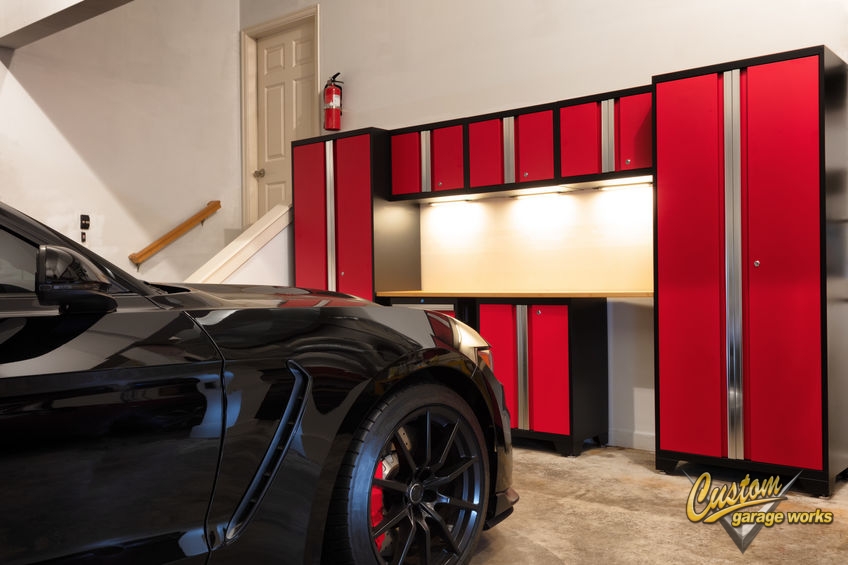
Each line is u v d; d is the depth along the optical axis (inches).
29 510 41.4
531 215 161.0
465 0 173.6
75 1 149.3
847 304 117.3
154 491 46.8
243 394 51.7
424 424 67.7
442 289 175.5
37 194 184.9
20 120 181.8
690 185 119.6
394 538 66.7
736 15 133.4
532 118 145.7
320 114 204.8
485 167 153.0
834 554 83.0
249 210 233.0
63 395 42.7
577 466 126.8
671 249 121.5
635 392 144.4
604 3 150.4
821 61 106.7
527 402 139.6
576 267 154.2
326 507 56.6
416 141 164.9
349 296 76.9
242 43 232.8
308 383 55.6
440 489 73.8
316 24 206.7
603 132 136.2
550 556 82.2
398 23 187.0
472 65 171.9
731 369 115.1
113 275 50.1
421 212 179.6
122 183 203.2
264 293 69.6
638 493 109.0
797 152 108.8
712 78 117.3
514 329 141.6
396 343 63.9
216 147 228.7
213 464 49.9
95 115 197.3
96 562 44.1
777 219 110.7
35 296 45.1
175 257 215.9
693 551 84.0
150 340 47.5
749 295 113.5
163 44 214.2
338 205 172.6
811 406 107.7
